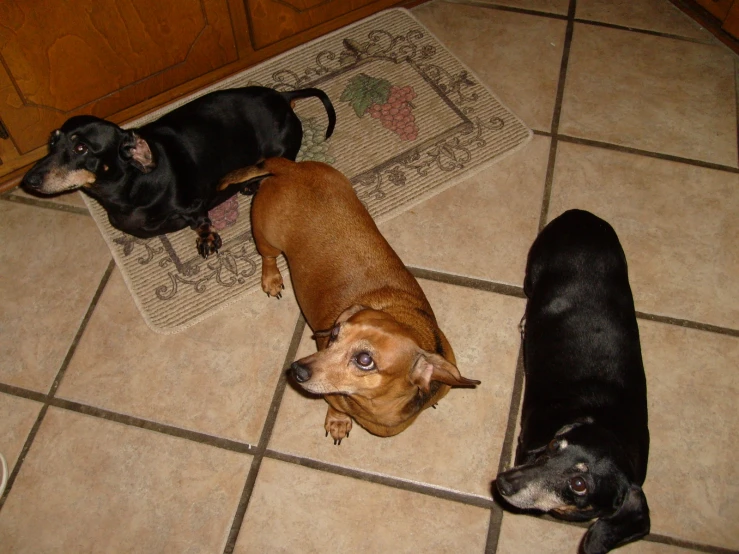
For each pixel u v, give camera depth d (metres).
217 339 1.16
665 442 1.09
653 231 1.25
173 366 1.14
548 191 1.28
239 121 1.19
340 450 1.08
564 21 1.46
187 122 1.15
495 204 1.27
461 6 1.47
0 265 1.22
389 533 1.04
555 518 1.04
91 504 1.05
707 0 1.44
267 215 1.03
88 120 1.05
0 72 1.11
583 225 1.07
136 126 1.33
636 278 1.21
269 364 1.14
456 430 1.10
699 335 1.17
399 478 1.07
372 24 1.45
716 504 1.05
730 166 1.32
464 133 1.33
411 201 1.27
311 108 1.36
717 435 1.10
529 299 1.11
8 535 1.03
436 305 1.18
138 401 1.12
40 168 1.05
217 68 1.36
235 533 1.04
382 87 1.38
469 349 1.15
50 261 1.22
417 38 1.43
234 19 1.29
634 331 1.01
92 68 1.20
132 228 1.17
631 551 1.03
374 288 0.97
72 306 1.19
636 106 1.37
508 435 1.09
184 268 1.22
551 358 0.99
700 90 1.39
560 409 0.95
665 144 1.34
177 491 1.06
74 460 1.08
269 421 1.10
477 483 1.07
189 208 1.17
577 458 0.85
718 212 1.27
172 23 1.22
